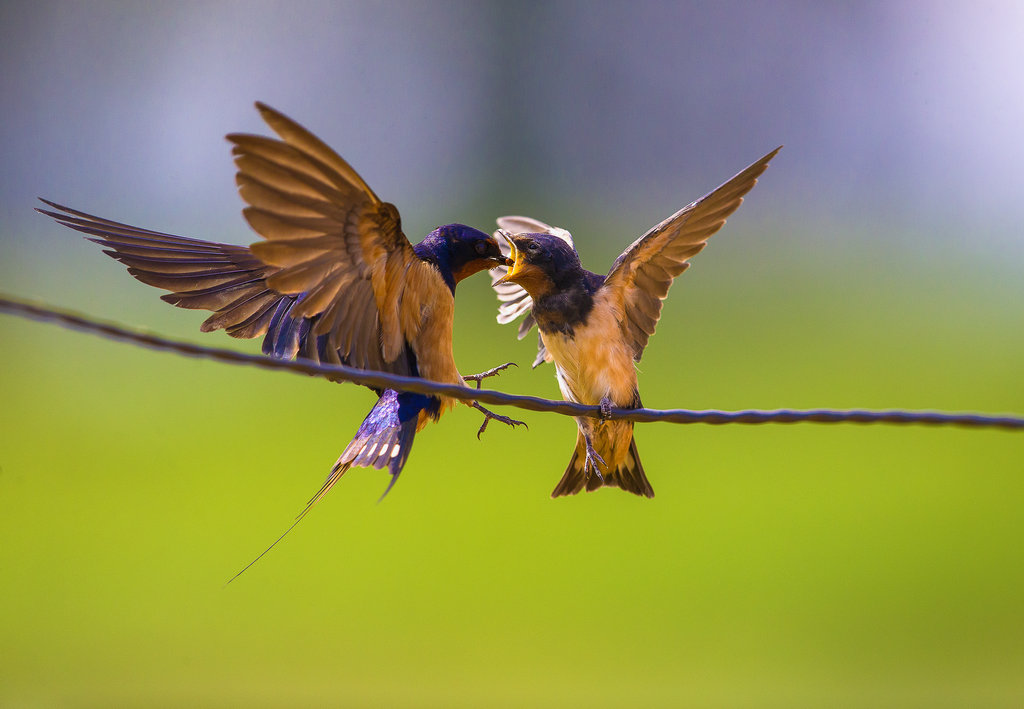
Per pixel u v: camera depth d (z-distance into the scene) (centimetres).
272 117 391
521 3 4359
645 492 616
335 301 478
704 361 2159
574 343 579
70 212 542
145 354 2444
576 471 620
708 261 3131
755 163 535
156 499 1530
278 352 555
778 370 2105
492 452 1627
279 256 440
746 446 1708
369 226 449
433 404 527
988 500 1498
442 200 4122
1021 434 1778
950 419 445
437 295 506
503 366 574
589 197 4238
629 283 590
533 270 573
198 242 569
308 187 422
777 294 2772
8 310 357
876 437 1769
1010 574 1315
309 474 1622
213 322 555
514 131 4381
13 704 1062
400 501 1495
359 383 431
